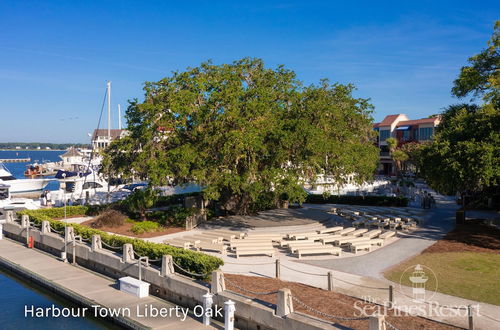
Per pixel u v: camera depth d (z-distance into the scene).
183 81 26.69
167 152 25.77
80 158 96.31
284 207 35.28
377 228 27.50
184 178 26.58
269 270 17.47
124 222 27.66
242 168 26.89
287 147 24.73
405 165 73.44
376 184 50.53
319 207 36.44
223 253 20.12
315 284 15.48
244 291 14.18
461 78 30.45
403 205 37.31
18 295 17.52
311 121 25.81
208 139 24.03
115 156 28.50
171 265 15.73
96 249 19.67
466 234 24.33
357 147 28.23
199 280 14.98
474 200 37.94
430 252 20.41
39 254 22.91
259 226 26.30
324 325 10.65
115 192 43.72
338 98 29.84
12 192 53.56
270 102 26.41
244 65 29.00
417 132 70.62
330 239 21.53
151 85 27.11
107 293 16.23
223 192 30.45
